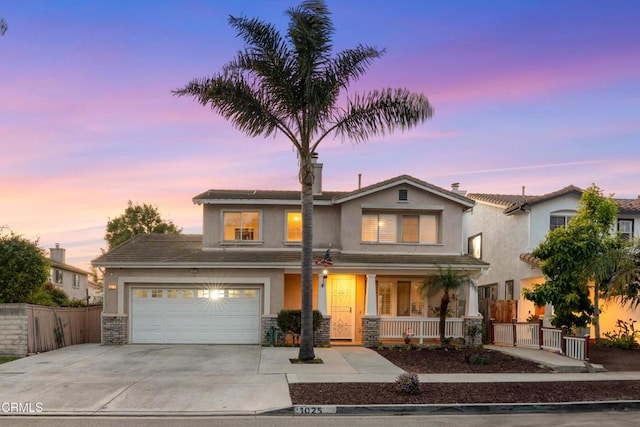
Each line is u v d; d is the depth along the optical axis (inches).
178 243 892.0
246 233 844.0
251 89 610.2
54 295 1007.0
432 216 861.2
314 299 842.2
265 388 465.1
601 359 626.5
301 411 401.4
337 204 850.1
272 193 895.1
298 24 578.2
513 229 930.7
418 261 796.6
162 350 692.1
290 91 598.2
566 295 698.2
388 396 437.1
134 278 763.4
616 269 678.5
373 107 623.2
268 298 765.3
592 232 719.1
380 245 840.9
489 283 1035.3
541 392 460.4
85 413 391.2
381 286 855.7
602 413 413.7
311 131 614.9
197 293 772.0
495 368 584.1
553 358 622.2
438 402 421.1
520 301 899.4
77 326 800.3
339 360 617.0
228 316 770.8
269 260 773.3
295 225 852.0
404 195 845.8
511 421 384.8
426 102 624.4
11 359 624.7
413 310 852.0
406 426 367.2
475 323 772.0
